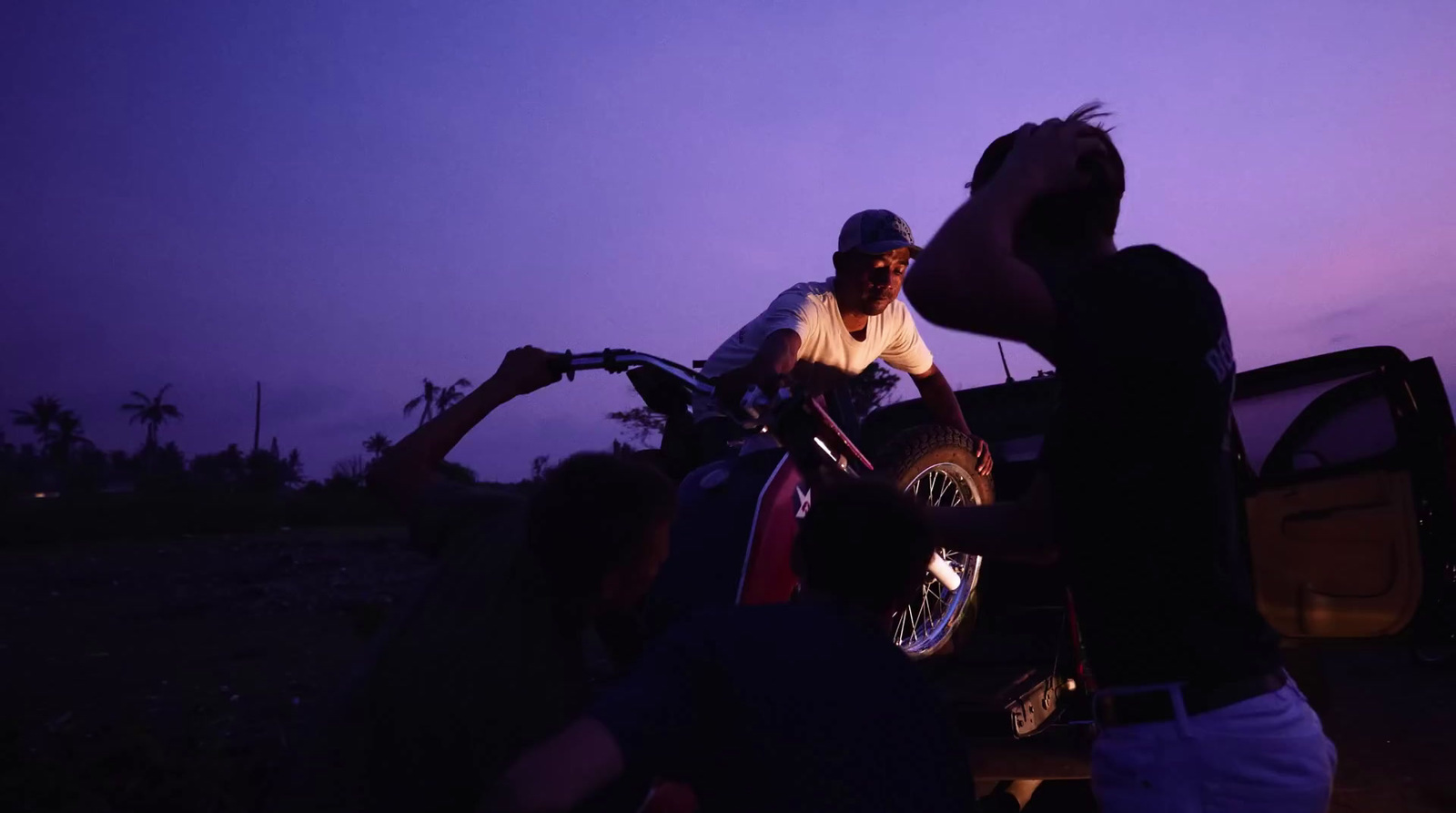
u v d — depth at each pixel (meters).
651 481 1.74
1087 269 1.65
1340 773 4.86
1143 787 1.62
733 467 3.08
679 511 3.03
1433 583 4.50
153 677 8.09
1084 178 1.69
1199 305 1.62
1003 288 1.56
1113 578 1.65
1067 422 1.66
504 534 1.87
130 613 12.41
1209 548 1.63
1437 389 4.56
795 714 1.52
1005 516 2.00
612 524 1.68
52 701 7.18
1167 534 1.61
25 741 5.79
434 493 2.06
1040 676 3.53
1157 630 1.62
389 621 1.90
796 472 3.00
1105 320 1.58
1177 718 1.60
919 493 3.41
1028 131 1.70
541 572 1.78
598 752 1.36
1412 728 5.57
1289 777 1.58
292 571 17.64
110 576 17.28
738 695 1.52
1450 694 6.38
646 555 1.73
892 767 1.55
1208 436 1.61
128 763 5.20
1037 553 1.99
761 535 2.86
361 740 1.73
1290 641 4.46
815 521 1.74
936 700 1.68
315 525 36.09
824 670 1.57
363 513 37.53
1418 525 4.52
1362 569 4.49
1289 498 4.45
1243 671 1.61
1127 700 1.65
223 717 6.50
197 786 4.77
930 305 1.59
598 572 1.70
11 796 4.69
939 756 1.61
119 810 4.60
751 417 2.62
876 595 1.71
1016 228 1.77
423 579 1.94
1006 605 4.52
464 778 1.66
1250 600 1.71
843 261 3.49
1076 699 3.48
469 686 1.69
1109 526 1.64
